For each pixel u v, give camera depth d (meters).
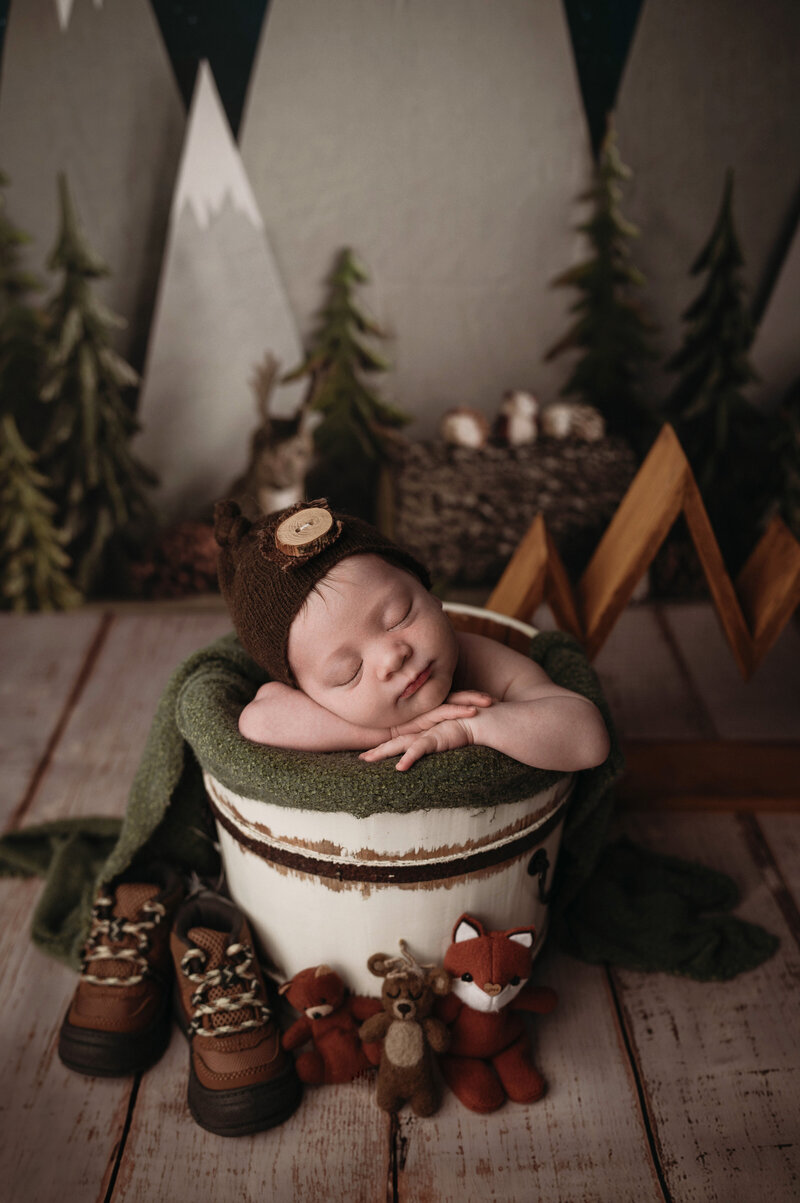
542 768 1.04
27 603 2.36
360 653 1.02
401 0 1.90
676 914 1.37
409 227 2.10
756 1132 1.11
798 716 1.91
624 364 2.20
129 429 2.24
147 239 2.10
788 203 2.05
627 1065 1.20
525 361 2.22
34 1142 1.11
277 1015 1.20
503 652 1.21
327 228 2.10
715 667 2.09
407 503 2.26
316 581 1.02
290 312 2.18
